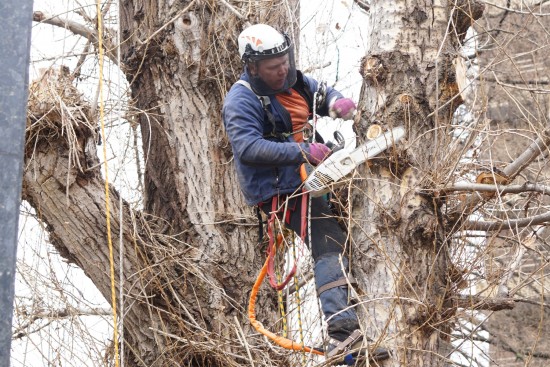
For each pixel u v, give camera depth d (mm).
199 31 12859
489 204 10062
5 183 5949
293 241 9117
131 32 12953
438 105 8703
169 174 12688
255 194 9008
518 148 13680
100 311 12352
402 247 8555
